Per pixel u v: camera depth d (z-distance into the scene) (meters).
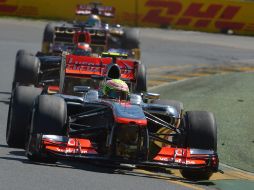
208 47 108.75
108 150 29.41
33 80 51.22
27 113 32.59
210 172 31.11
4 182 24.48
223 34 124.56
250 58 101.00
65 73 40.75
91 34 69.69
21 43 97.88
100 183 26.28
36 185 24.59
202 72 84.31
